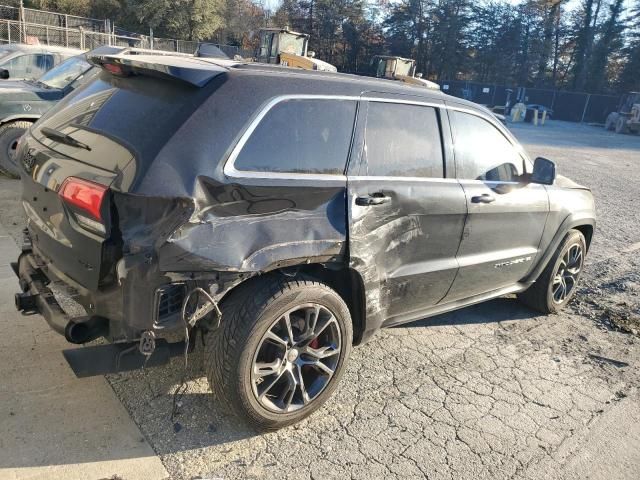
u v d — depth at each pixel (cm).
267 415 298
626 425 356
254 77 294
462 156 395
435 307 408
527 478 298
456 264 394
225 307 287
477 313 512
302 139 303
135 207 253
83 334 270
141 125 274
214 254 261
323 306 307
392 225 341
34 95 766
